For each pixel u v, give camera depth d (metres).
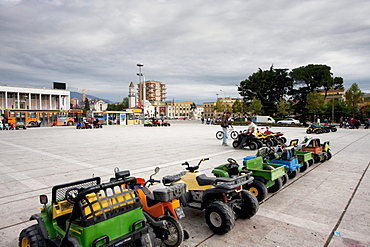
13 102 63.50
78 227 2.62
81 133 24.52
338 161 9.52
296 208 4.90
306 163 7.70
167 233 3.37
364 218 4.41
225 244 3.59
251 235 3.85
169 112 128.00
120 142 16.16
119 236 2.79
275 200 5.34
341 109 56.09
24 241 3.19
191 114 94.62
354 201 5.23
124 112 49.88
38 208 4.93
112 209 2.78
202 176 4.43
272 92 54.34
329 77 50.06
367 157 10.34
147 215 3.43
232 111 74.94
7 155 11.09
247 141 12.70
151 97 151.50
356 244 3.57
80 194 2.63
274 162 6.68
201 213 4.73
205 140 17.41
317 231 3.96
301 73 50.84
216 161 9.49
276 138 14.23
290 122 43.91
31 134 23.38
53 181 6.81
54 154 11.30
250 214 4.29
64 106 72.31
